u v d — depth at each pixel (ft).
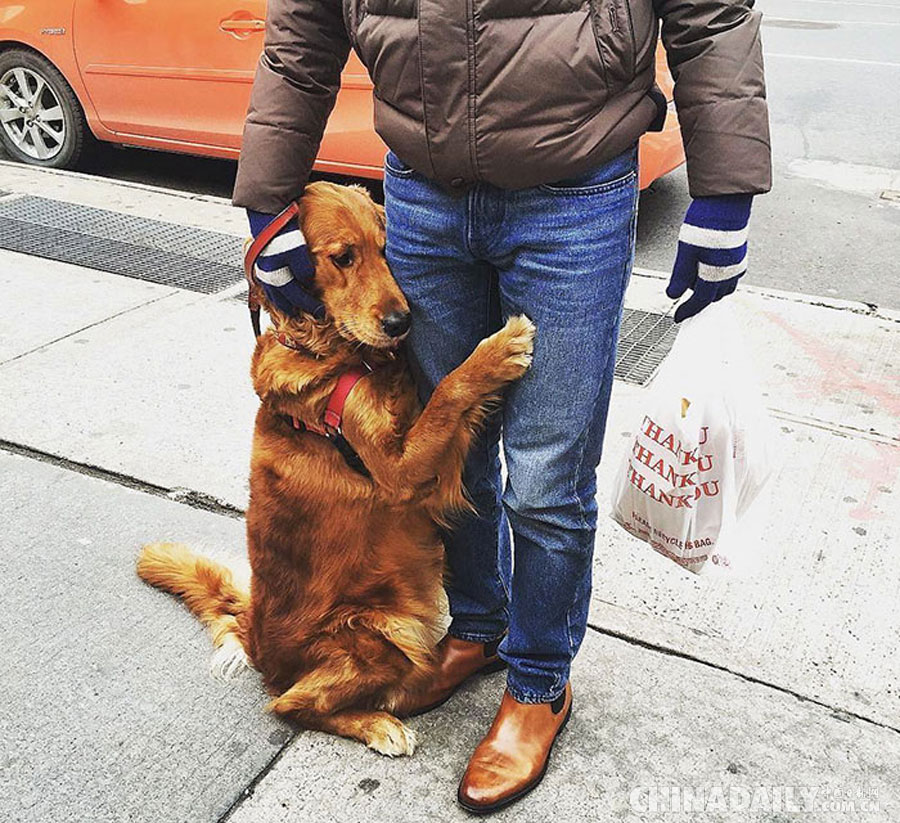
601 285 6.22
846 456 11.39
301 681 7.70
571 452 6.68
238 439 11.60
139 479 10.83
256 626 8.05
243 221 18.93
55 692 8.07
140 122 20.79
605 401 6.77
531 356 6.46
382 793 7.27
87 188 20.48
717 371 7.14
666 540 7.52
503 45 5.57
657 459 7.24
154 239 17.83
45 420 11.87
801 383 13.06
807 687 8.17
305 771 7.44
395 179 6.59
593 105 5.75
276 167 6.61
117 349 13.64
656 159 17.87
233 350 13.71
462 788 7.14
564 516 6.88
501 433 7.72
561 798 7.22
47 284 15.69
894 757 7.54
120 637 8.68
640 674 8.32
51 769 7.38
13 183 20.62
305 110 6.65
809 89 31.32
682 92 5.80
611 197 6.06
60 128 21.86
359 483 7.46
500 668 8.50
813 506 10.48
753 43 5.65
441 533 7.93
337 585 7.65
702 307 6.25
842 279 17.47
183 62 19.72
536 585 7.09
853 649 8.56
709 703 8.03
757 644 8.63
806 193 21.99
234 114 19.79
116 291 15.52
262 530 7.84
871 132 26.73
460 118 5.79
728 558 7.47
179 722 7.84
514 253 6.28
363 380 7.18
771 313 15.15
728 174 5.70
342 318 7.03
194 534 10.01
